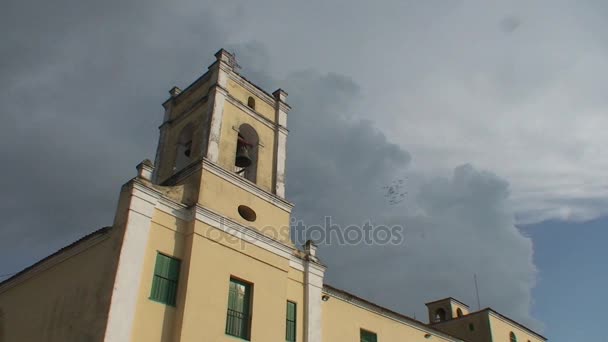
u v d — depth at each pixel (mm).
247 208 18766
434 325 34625
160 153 21031
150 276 15148
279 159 21219
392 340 24094
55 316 15750
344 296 22547
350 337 21969
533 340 35281
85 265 15797
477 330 32219
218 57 20938
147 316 14562
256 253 17984
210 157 18406
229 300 16734
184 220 16750
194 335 15000
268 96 22641
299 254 20375
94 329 13703
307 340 18969
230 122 20078
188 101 21750
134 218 15242
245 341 16328
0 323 18484
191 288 15500
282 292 18266
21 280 18766
